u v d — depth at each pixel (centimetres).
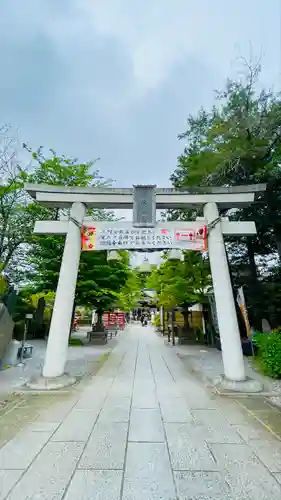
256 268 1446
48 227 739
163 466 301
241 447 347
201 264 1402
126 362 967
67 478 276
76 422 423
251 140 1050
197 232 741
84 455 322
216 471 292
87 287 1370
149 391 597
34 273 1522
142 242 736
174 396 561
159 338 1919
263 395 565
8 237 1484
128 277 1622
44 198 747
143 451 334
